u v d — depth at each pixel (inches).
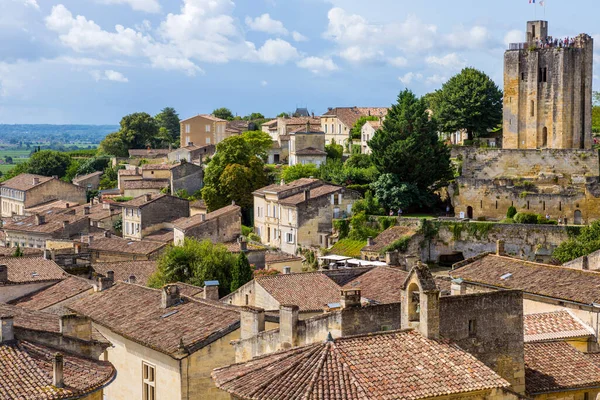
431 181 6279.5
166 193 7854.3
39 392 1957.4
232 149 7194.9
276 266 5329.7
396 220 5895.7
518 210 6082.7
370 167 6663.4
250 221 7012.8
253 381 1829.5
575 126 6574.8
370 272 3472.0
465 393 1801.2
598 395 1929.1
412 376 1811.0
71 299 3326.8
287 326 2222.0
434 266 5718.5
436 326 1942.7
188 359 2522.1
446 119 7455.7
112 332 2856.8
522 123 6702.8
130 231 6973.4
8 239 6934.1
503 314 2021.4
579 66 6569.9
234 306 2810.0
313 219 5994.1
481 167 6555.1
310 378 1779.0
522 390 2041.1
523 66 6663.4
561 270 2847.0
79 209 7623.0
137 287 3147.1
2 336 2130.9
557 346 2276.1
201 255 4490.7
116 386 2847.0
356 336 1924.2
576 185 6200.8
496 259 3137.3
